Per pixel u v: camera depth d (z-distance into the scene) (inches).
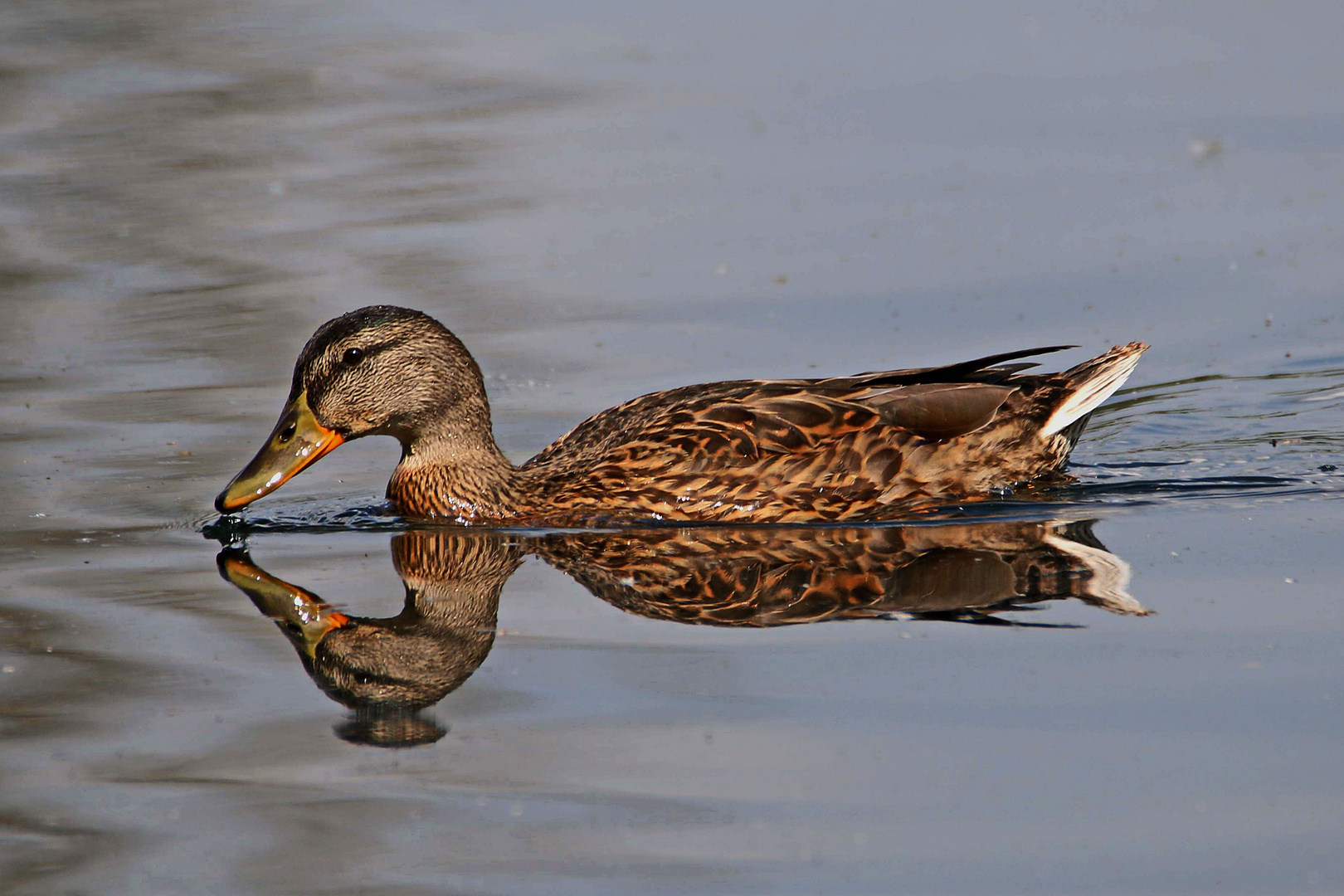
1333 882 298.4
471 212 856.3
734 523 524.4
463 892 305.3
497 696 387.2
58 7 1232.8
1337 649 393.4
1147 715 363.9
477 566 490.0
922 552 483.5
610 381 653.9
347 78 1095.6
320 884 309.3
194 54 1133.7
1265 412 617.3
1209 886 298.7
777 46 1154.7
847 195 863.7
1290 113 960.3
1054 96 1013.8
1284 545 474.0
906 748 354.0
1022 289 736.3
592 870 311.0
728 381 567.5
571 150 952.9
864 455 529.3
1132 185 858.8
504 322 713.6
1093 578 451.5
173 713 383.6
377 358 533.3
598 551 501.0
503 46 1165.1
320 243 813.9
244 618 444.5
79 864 319.3
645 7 1267.2
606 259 788.0
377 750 363.9
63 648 420.5
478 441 545.0
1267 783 332.5
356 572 485.1
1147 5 1229.1
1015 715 367.2
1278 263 753.0
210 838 327.9
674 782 343.6
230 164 939.3
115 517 529.0
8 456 577.9
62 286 760.3
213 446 591.2
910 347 676.7
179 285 759.7
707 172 907.4
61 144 968.9
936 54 1120.8
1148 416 624.1
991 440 541.3
